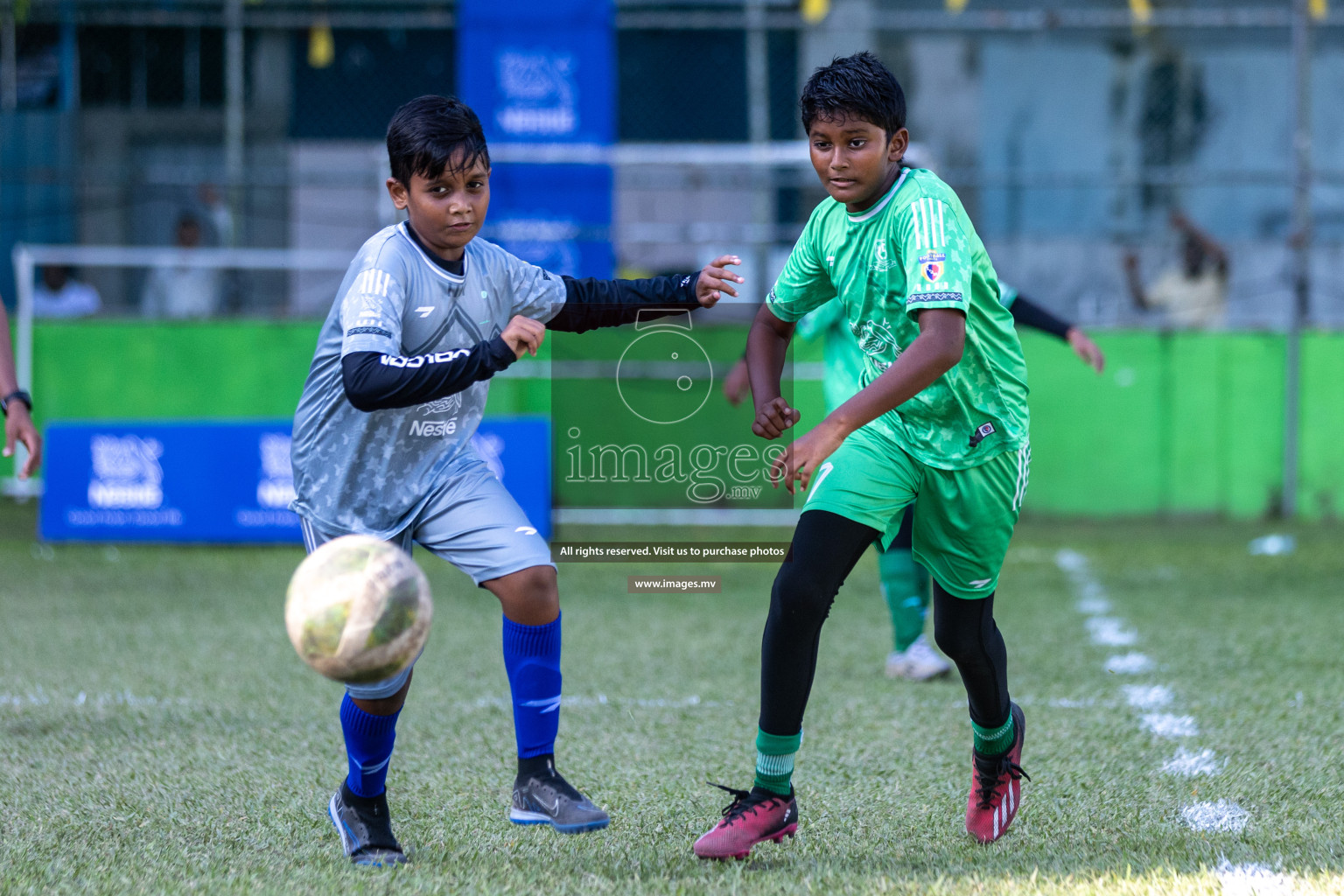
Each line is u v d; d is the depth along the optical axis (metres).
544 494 31.12
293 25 39.88
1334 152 44.81
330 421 10.38
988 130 44.94
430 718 16.08
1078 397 38.56
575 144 39.88
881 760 14.01
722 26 39.22
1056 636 21.75
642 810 12.10
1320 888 9.59
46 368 37.97
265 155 44.25
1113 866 10.23
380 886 9.83
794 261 11.28
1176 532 36.50
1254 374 38.12
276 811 12.05
